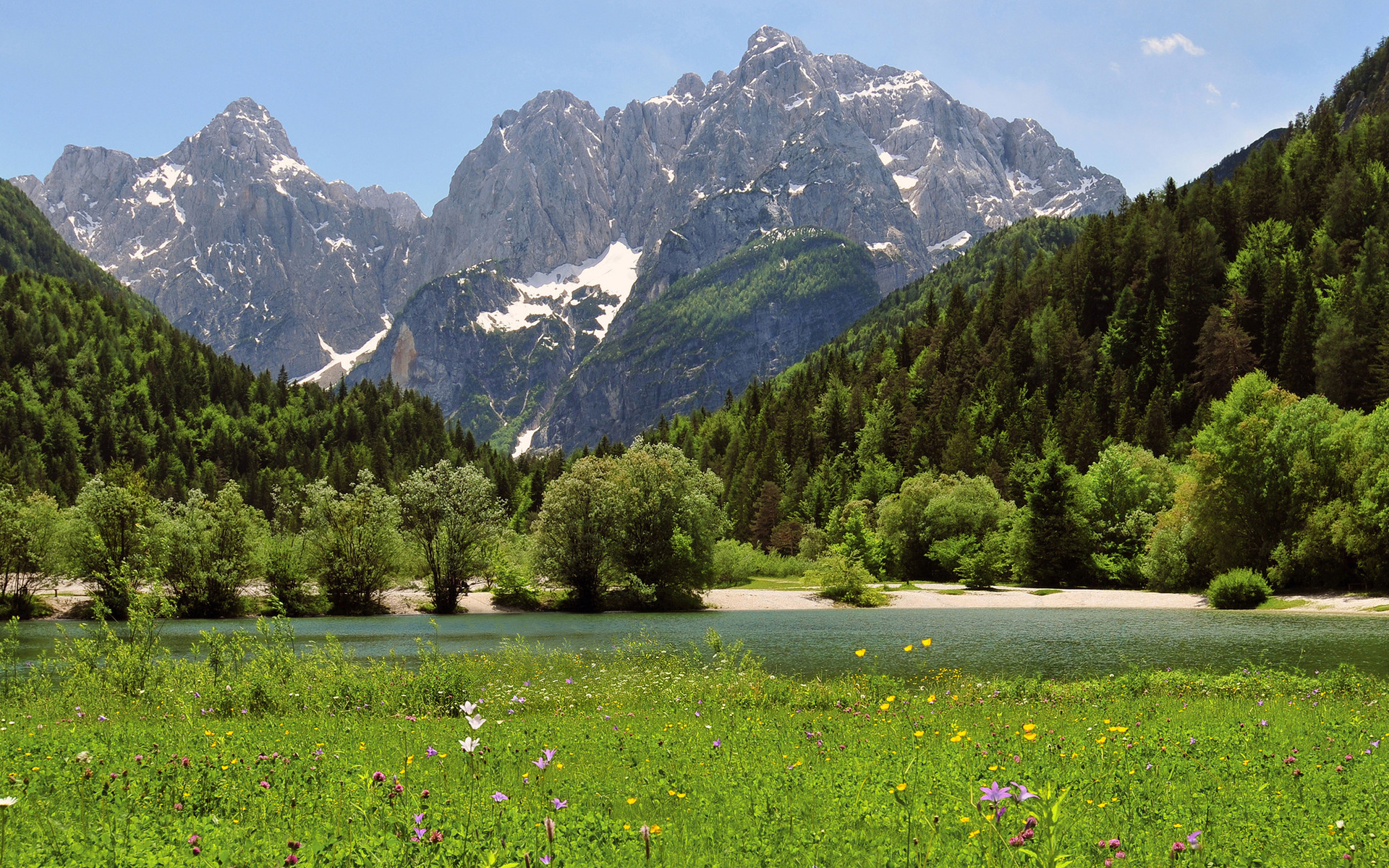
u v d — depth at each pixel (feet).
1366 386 331.36
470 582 259.60
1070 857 20.95
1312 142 571.69
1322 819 25.86
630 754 39.70
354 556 216.54
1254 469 219.41
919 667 106.93
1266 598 203.72
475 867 19.71
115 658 67.10
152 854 19.93
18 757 35.06
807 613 217.15
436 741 43.06
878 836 23.97
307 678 65.21
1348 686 68.03
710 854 22.35
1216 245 491.31
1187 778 32.30
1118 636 143.54
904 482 336.70
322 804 27.78
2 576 201.67
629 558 229.04
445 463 229.86
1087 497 279.28
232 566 201.87
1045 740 41.29
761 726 49.16
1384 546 188.96
